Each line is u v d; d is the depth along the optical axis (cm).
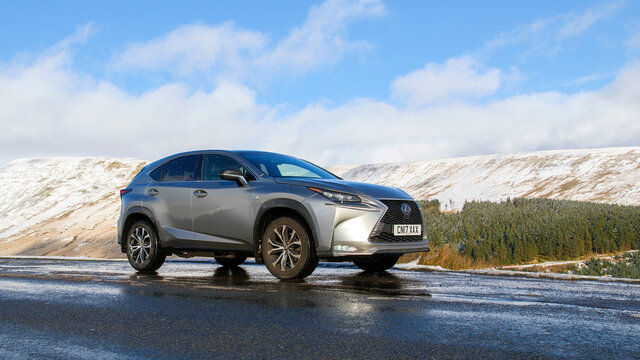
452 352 238
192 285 484
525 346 249
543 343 255
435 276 566
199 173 624
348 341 259
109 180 11319
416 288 459
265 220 550
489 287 466
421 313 334
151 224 647
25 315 334
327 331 282
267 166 592
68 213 9756
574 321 309
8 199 10544
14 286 478
